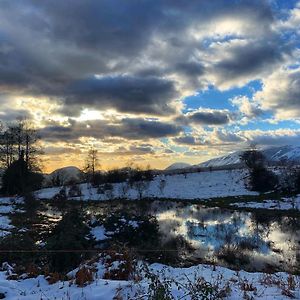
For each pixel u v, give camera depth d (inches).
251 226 1235.9
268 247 893.8
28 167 2832.2
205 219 1411.2
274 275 460.8
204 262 722.2
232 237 1003.9
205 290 289.0
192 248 853.2
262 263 740.7
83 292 323.6
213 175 3206.2
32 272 462.6
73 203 2043.6
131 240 892.0
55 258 537.3
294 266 711.7
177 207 1849.2
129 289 321.4
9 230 1024.9
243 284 351.3
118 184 3009.4
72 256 537.0
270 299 309.7
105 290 325.1
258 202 2005.4
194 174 3373.5
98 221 1032.8
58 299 318.0
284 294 325.4
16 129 2891.2
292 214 1528.1
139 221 974.4
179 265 675.4
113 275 405.7
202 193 2488.9
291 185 2313.0
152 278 307.4
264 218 1429.6
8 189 2657.5
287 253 830.5
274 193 2315.5
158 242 881.5
